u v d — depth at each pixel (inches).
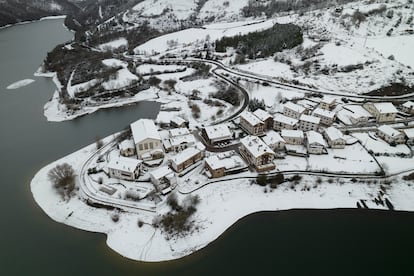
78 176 3314.5
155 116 4881.9
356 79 5206.7
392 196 3036.4
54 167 3484.3
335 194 3083.2
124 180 3230.8
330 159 3489.2
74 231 2696.9
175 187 3112.7
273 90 5226.4
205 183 3171.8
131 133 4052.7
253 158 3351.4
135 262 2406.5
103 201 2947.8
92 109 5216.5
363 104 4463.6
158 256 2450.8
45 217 2849.4
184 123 4232.3
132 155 3644.2
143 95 5728.3
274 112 4517.7
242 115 4163.4
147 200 2957.7
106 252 2491.4
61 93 5748.0
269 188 3144.7
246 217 2861.7
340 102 4709.6
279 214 2891.2
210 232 2674.7
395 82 4968.0
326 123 4158.5
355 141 3757.4
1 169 3550.7
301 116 4077.3
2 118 4906.5
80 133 4389.8
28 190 3196.4
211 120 4458.7
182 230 2650.1
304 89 5201.8
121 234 2642.7
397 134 3654.0
